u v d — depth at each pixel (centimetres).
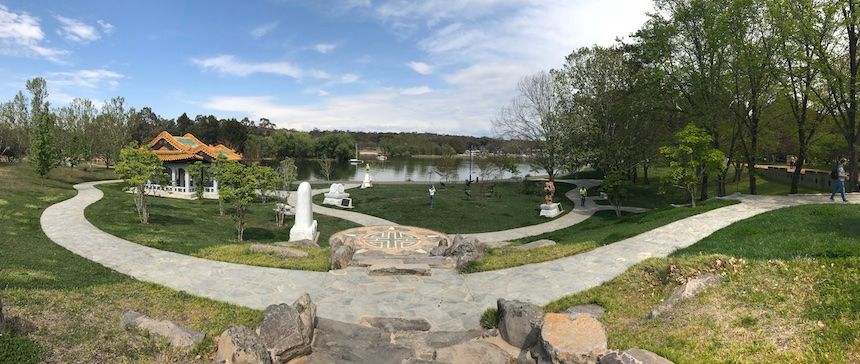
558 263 1423
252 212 3153
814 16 2081
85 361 663
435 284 1293
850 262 928
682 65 2806
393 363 766
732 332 755
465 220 3083
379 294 1210
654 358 633
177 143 3962
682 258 1204
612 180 3222
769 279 931
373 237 2484
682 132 2352
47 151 3553
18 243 1562
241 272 1371
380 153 13325
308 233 2291
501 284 1270
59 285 1075
